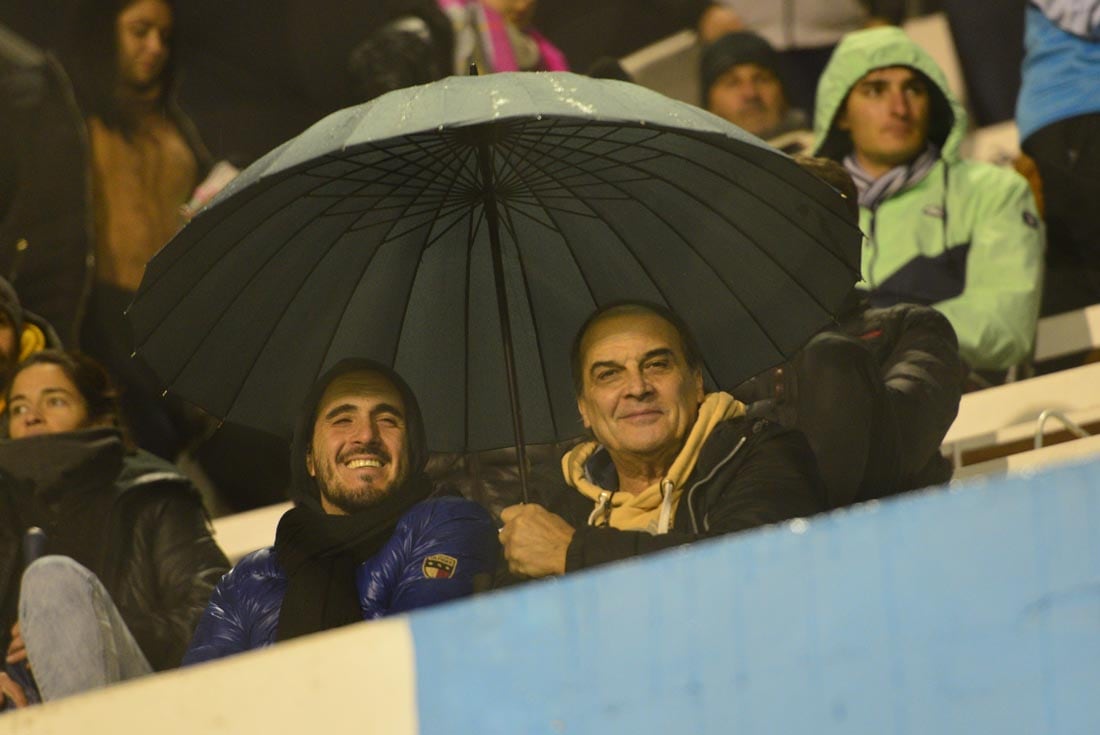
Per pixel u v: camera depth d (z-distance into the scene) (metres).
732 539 8.08
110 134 23.22
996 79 24.33
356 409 13.55
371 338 14.03
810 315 13.50
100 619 13.77
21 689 15.06
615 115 12.08
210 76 23.84
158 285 13.34
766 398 15.57
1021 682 7.48
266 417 13.88
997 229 20.33
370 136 12.30
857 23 23.47
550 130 13.34
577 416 13.98
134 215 23.25
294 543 13.45
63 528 17.75
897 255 20.36
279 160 12.70
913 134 20.61
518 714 8.32
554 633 8.32
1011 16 24.31
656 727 8.06
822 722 7.79
